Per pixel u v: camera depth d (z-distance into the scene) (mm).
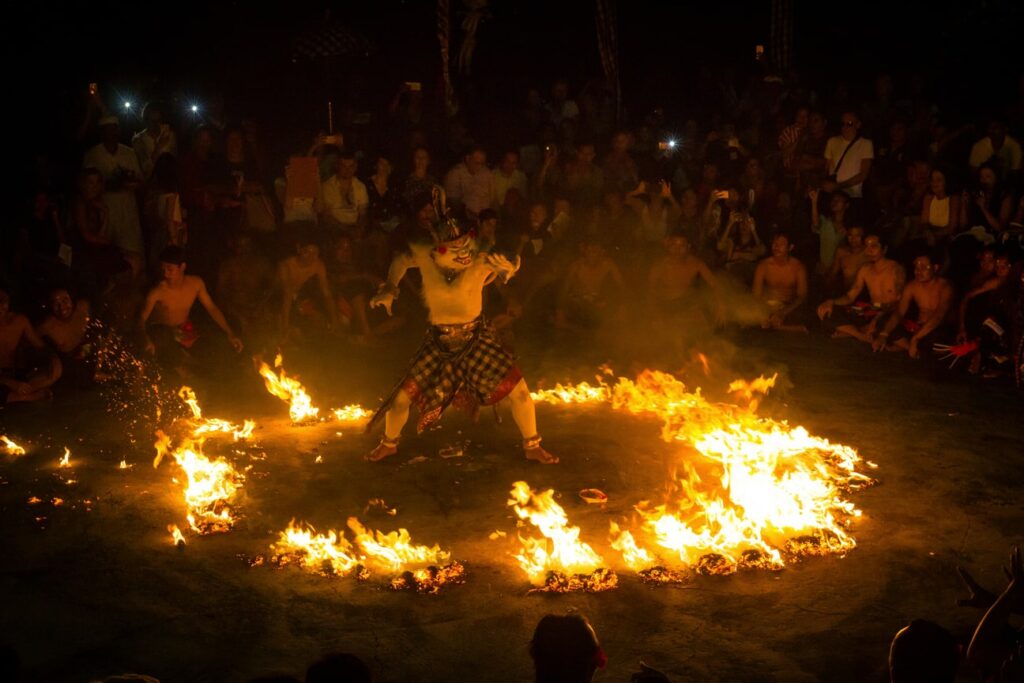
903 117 12906
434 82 14383
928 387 8430
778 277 10445
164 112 11656
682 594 4898
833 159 12039
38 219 9250
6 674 2945
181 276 8938
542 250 10820
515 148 12586
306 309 9867
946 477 6387
